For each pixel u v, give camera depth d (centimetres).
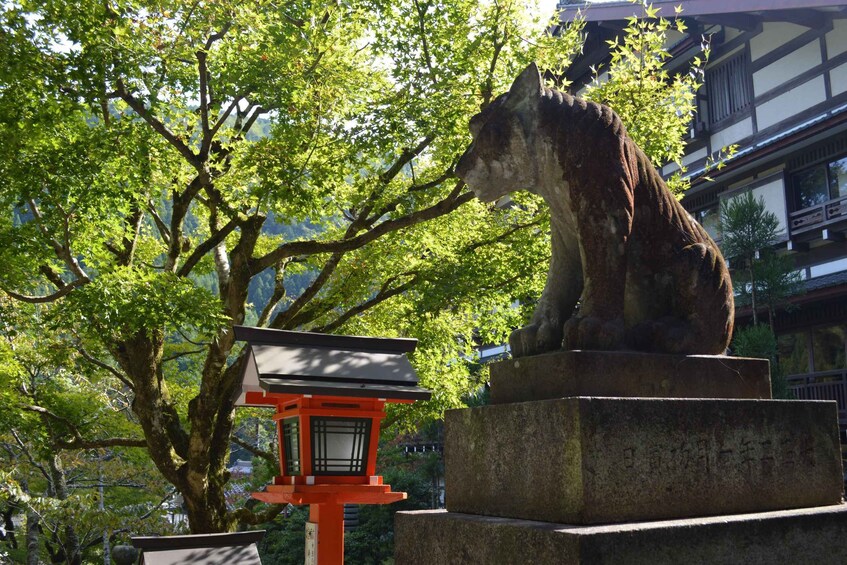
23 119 812
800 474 290
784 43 1591
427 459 1788
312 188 905
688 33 1736
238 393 564
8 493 1083
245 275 991
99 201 846
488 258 1070
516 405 284
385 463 1862
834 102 1481
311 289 1055
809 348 1571
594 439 253
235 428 1347
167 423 1055
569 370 273
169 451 996
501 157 312
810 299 1443
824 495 295
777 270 1291
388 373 531
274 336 533
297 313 1107
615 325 282
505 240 1103
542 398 284
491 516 291
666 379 285
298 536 1525
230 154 1024
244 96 888
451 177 1020
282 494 510
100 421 1197
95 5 793
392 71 945
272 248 1347
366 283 1138
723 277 308
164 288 818
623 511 253
